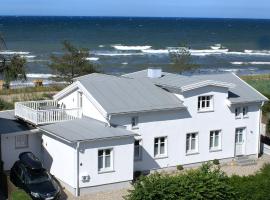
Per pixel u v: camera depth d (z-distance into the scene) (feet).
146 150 120.06
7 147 115.75
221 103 131.23
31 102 129.59
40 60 383.24
